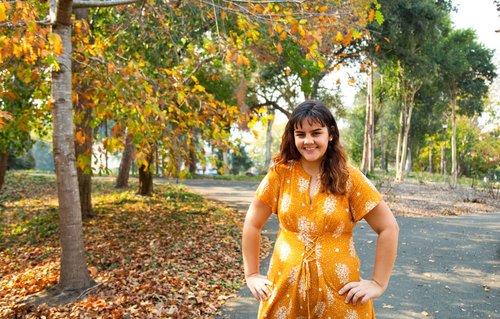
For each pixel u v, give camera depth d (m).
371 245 8.09
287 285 2.01
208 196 17.47
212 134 6.04
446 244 8.51
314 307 1.96
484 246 8.35
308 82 16.31
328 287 1.95
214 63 10.55
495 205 15.85
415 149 54.66
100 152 6.11
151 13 7.65
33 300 5.02
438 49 29.61
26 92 8.70
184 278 5.67
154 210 12.52
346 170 1.97
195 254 7.25
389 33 23.69
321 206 1.97
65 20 5.19
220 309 4.73
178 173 6.10
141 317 4.27
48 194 17.31
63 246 5.32
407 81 32.91
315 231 1.98
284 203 2.04
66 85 5.27
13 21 4.00
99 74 5.82
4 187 18.02
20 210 13.41
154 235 9.01
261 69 22.52
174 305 4.64
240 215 12.39
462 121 50.50
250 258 2.14
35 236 9.67
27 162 33.91
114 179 24.94
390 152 58.44
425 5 24.39
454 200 17.16
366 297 1.88
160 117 5.77
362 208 1.95
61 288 5.25
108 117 6.18
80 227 5.42
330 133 2.00
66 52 5.25
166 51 9.27
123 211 12.23
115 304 4.61
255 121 5.79
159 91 6.47
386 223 1.95
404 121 38.25
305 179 2.03
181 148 6.12
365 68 7.68
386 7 22.91
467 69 32.25
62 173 5.28
